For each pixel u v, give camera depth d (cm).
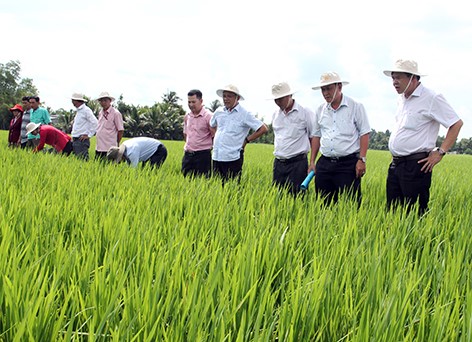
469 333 227
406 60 560
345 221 468
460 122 556
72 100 1198
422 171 574
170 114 6912
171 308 249
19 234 386
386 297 263
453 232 466
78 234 388
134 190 587
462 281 317
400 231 455
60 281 282
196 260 313
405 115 580
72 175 693
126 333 210
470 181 1095
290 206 545
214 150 822
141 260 316
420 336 236
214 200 544
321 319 251
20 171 716
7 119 9281
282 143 733
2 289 239
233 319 236
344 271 310
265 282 274
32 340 199
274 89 706
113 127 1128
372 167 1498
